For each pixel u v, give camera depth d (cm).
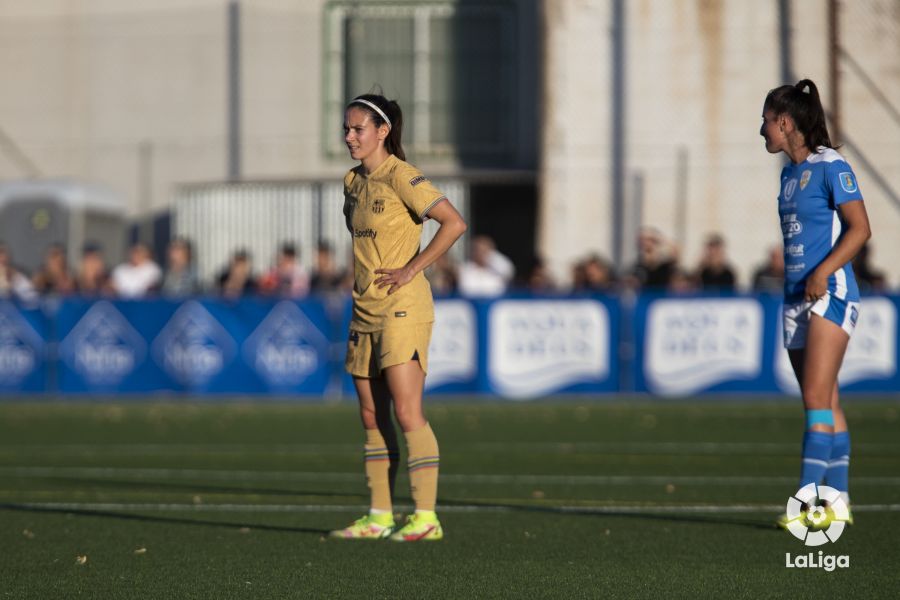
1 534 2550
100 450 4181
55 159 9169
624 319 5984
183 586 2028
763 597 1947
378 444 2494
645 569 2166
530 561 2241
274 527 2639
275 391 6094
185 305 6134
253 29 8975
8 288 6775
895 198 7662
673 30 7956
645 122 7969
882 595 1962
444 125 8756
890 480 3353
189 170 9056
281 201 8450
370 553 2323
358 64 8856
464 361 6003
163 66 9075
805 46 7856
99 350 6178
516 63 8675
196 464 3812
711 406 5647
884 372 5891
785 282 2505
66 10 9156
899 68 7675
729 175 7912
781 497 3075
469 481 3400
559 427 4859
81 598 1944
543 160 7994
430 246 2362
